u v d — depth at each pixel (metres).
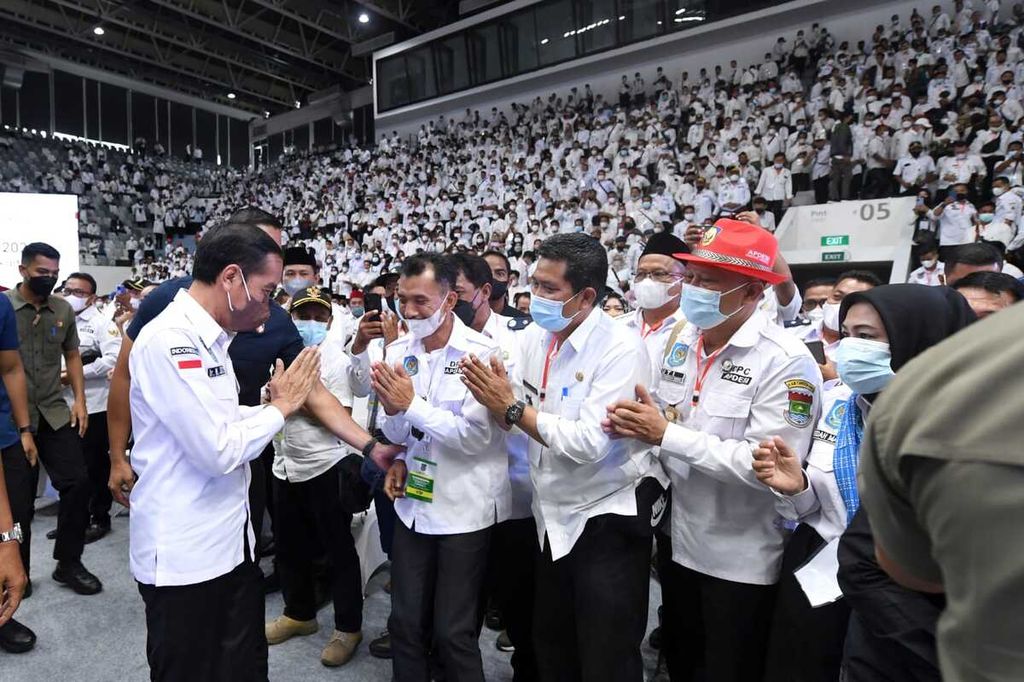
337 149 23.92
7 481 2.62
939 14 11.42
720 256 1.58
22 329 2.95
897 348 1.28
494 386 1.66
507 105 18.72
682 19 14.88
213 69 24.78
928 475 0.49
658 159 12.41
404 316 1.94
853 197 9.77
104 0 18.36
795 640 1.50
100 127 24.62
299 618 2.59
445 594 1.81
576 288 1.69
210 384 1.48
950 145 8.85
